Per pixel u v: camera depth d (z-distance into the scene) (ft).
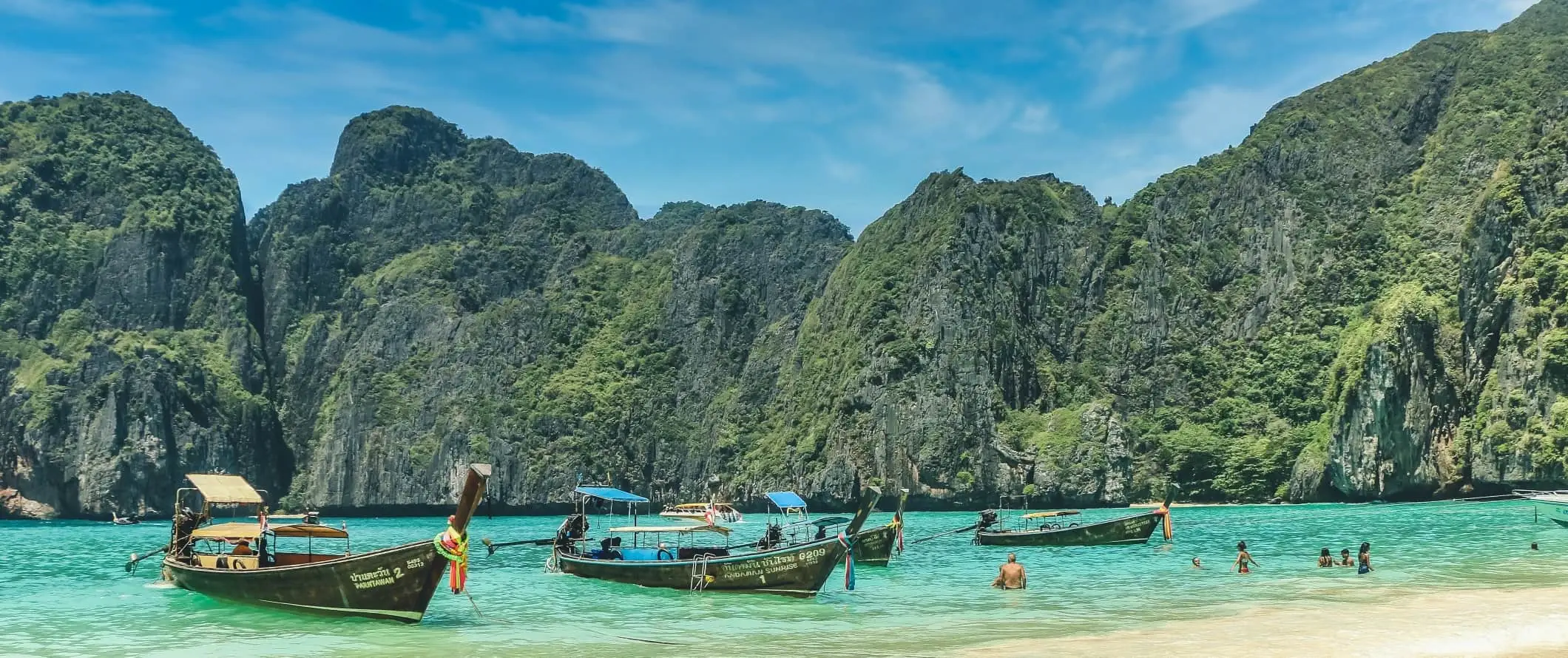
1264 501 547.90
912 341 622.13
